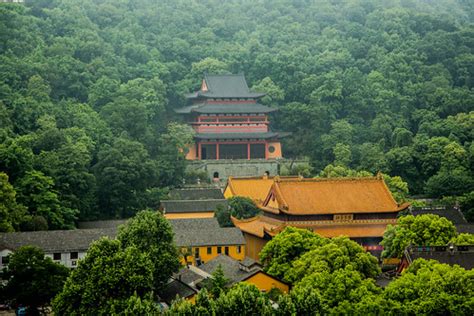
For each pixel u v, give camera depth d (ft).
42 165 625.00
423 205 650.84
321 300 348.59
